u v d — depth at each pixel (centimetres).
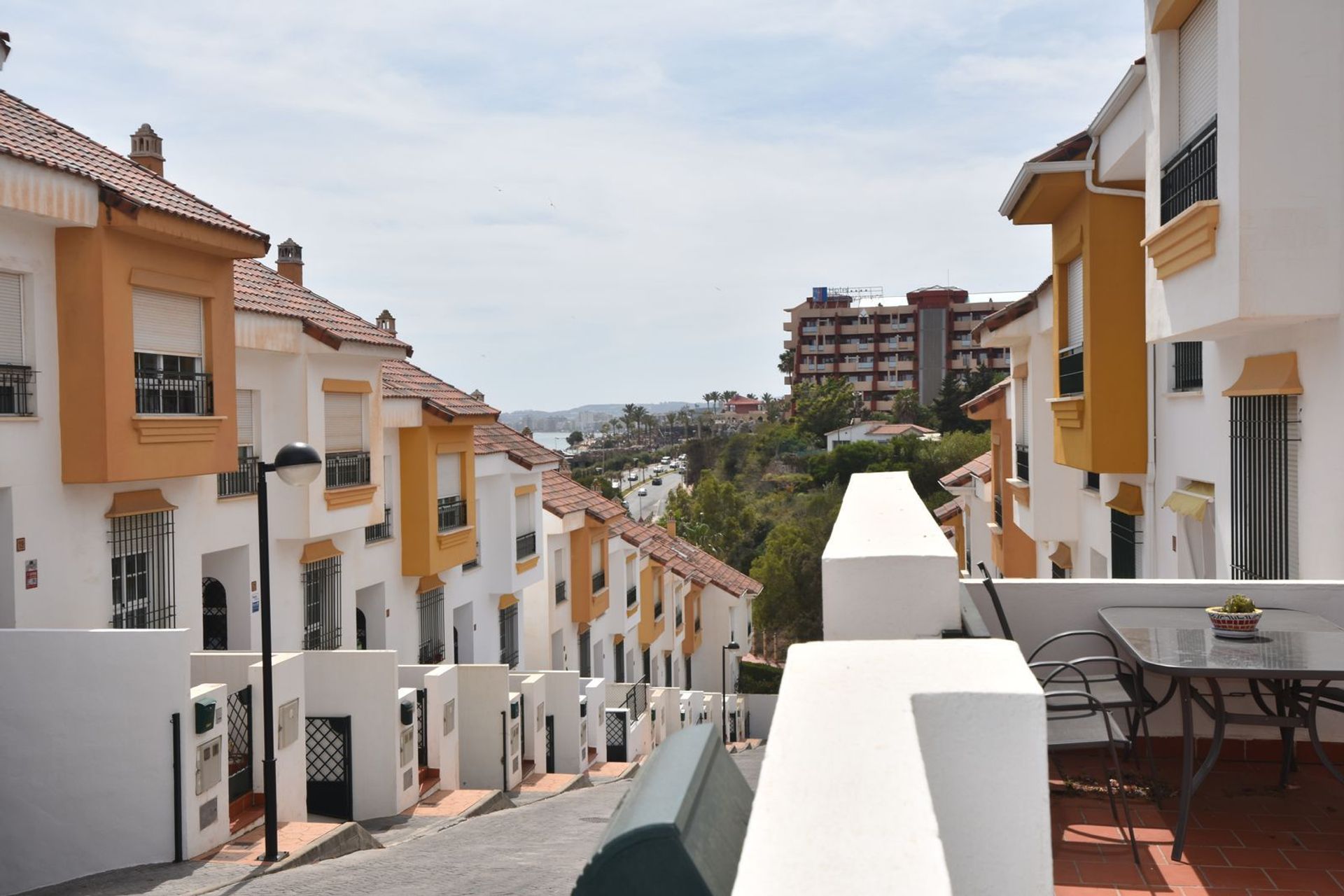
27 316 1206
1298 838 470
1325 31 750
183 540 1450
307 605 1800
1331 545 772
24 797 948
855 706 216
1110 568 1426
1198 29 935
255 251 1466
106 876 897
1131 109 1106
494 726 1511
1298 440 832
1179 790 537
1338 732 574
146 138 1794
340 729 1242
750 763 999
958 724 236
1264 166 762
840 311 12900
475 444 2391
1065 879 432
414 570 2102
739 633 4784
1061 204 1361
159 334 1374
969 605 438
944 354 12619
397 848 1027
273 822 954
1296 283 759
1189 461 1109
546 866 868
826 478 7319
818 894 140
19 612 1173
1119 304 1250
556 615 2905
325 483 1745
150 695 943
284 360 1705
